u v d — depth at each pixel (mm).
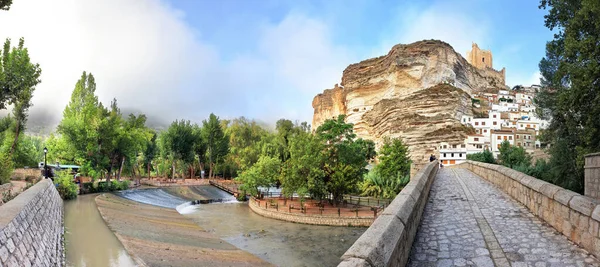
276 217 35312
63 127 45094
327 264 20219
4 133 45375
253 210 41281
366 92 127375
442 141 88938
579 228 6230
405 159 51500
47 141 54125
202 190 61375
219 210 42281
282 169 40812
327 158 38062
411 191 8234
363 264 3283
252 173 46250
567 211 6812
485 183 17828
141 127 56469
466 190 14977
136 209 32531
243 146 94625
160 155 82000
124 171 65312
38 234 11227
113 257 15891
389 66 120750
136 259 15914
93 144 46312
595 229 5621
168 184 64375
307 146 36469
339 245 24547
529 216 8914
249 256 21125
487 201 11727
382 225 4852
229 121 111375
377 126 112312
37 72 34031
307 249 23453
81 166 45875
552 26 24047
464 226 8164
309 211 34906
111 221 23656
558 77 20797
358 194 49562
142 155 78875
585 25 19688
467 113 100188
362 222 31000
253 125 109000
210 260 18375
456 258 5887
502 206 10594
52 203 19359
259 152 78125
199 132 80375
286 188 36969
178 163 78938
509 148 53781
